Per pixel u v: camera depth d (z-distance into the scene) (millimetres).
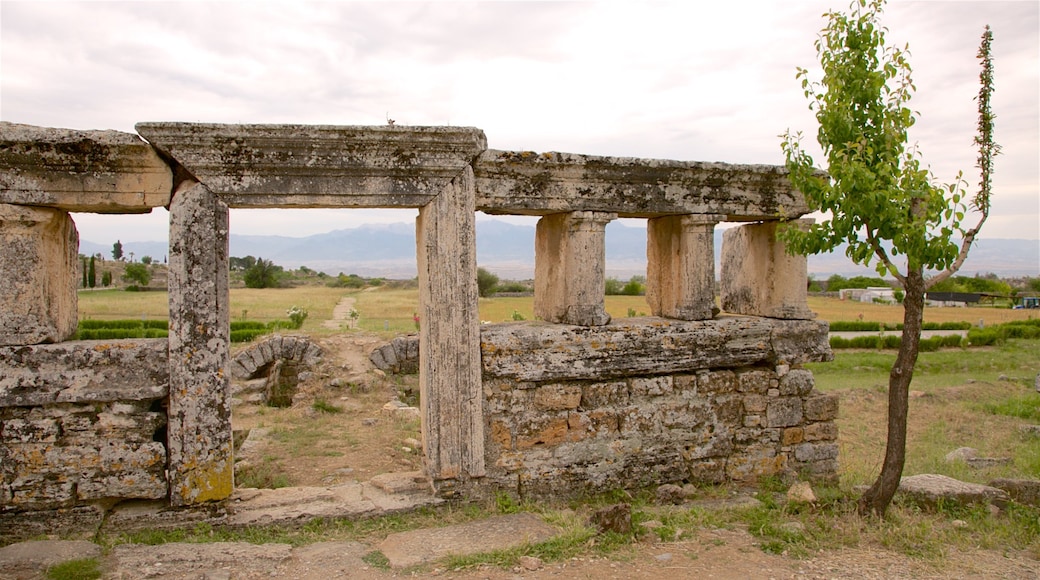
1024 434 13148
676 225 8266
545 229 8188
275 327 25422
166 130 6039
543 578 5250
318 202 6551
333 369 15164
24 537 6070
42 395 6012
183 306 6207
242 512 6574
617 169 7469
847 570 5395
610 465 7562
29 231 6125
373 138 6480
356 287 82500
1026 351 29109
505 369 7102
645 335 7660
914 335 6277
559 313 7812
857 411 15648
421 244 7039
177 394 6211
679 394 7867
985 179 6078
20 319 6086
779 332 8250
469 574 5340
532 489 7273
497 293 57750
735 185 8023
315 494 6992
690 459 7914
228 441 6402
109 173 6188
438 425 6930
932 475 7605
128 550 5695
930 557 5633
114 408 6203
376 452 10109
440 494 6973
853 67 6230
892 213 5812
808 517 6652
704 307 8062
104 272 62344
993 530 6262
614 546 5852
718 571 5379
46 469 6090
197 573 5316
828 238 6316
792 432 8312
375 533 6379
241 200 6363
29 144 5918
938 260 5934
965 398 17359
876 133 6227
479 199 7105
